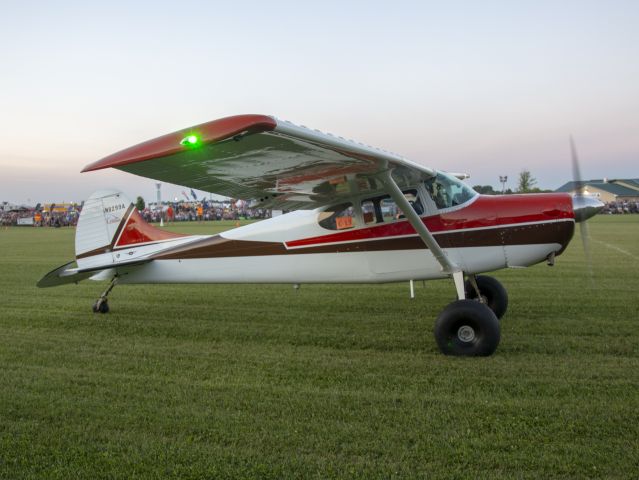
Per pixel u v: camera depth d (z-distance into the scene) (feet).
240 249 20.67
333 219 19.20
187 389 13.00
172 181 14.55
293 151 12.89
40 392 12.94
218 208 176.65
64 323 21.22
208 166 13.47
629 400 11.51
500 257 17.58
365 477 8.59
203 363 15.29
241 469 8.96
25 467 9.23
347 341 17.58
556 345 16.20
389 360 15.17
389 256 18.54
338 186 17.11
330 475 8.68
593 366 14.01
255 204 19.33
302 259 19.75
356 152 13.16
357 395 12.28
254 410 11.54
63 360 15.80
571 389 12.28
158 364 15.26
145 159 11.07
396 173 16.53
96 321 21.58
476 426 10.38
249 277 20.67
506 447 9.48
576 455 9.08
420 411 11.19
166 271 22.06
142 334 19.24
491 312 15.31
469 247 17.71
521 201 17.65
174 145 10.87
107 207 22.84
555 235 17.28
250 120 10.48
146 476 8.84
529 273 32.76
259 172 14.64
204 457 9.41
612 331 17.79
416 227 16.10
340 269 19.29
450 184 18.19
